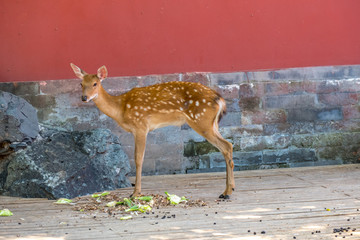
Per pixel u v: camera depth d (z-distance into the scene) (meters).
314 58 11.80
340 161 11.84
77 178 9.27
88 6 11.16
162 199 8.57
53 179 8.98
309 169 11.25
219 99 8.70
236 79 11.48
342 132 11.80
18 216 7.66
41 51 11.09
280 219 7.12
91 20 11.18
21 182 9.12
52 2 11.05
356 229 6.53
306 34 11.76
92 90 8.55
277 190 9.13
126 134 11.23
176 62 11.44
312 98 11.70
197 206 8.07
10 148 9.43
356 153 11.85
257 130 11.55
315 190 9.02
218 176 10.81
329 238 6.18
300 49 11.76
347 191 8.86
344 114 11.79
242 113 11.50
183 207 8.03
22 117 9.50
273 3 11.63
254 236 6.34
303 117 11.68
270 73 11.57
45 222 7.27
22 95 11.01
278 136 11.61
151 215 7.57
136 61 11.33
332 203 7.99
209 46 11.50
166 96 8.78
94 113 11.15
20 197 9.08
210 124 8.62
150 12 11.32
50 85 11.03
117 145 10.50
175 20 11.40
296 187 9.34
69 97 11.09
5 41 11.00
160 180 10.57
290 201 8.22
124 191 9.54
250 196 8.70
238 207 7.93
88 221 7.29
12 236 6.57
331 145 11.79
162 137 11.27
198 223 7.02
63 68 11.16
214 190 9.36
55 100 11.06
